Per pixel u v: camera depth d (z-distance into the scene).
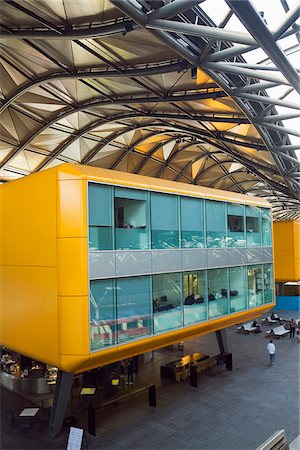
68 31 16.23
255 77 14.91
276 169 32.50
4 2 14.82
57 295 13.54
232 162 42.34
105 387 17.80
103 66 20.66
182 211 18.03
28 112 26.86
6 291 16.39
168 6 11.03
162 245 16.81
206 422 14.92
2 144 28.38
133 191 15.65
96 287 13.93
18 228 15.65
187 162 42.94
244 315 21.48
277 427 14.45
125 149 36.56
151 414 15.70
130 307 15.12
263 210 23.94
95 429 14.32
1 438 13.61
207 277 19.20
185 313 17.69
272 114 21.95
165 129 32.88
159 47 17.09
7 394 17.92
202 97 21.38
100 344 13.85
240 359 23.55
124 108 27.14
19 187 15.62
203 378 20.11
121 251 14.87
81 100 26.12
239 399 17.20
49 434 13.80
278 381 19.50
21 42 18.47
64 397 13.80
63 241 13.48
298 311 41.94
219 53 14.20
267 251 24.02
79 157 34.97
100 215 14.24
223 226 20.53
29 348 14.95
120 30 14.85
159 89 22.62
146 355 23.30
